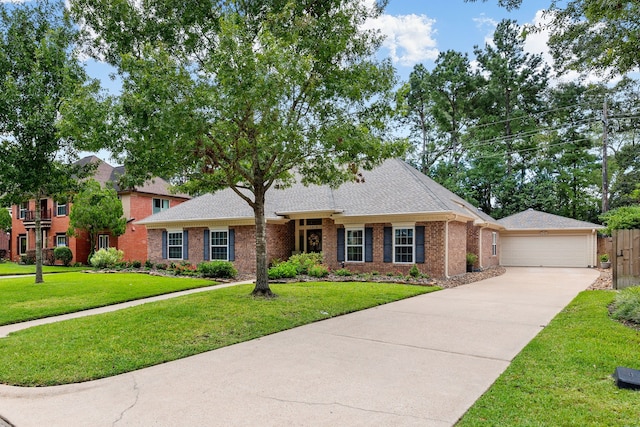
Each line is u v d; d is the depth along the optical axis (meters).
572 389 4.43
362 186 19.69
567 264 26.06
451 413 3.96
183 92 8.23
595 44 8.10
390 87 9.73
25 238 33.56
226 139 9.27
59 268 24.53
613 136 33.56
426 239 16.64
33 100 13.05
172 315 8.49
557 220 26.81
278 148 8.90
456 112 38.09
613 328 7.22
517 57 36.44
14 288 13.46
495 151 35.50
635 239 12.31
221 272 16.97
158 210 30.20
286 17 9.05
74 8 9.16
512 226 27.14
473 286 14.88
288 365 5.55
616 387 4.45
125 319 8.23
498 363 5.56
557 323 7.98
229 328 7.57
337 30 9.42
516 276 19.27
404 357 5.88
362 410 4.06
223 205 21.19
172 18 9.48
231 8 9.73
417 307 10.12
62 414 4.12
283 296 10.82
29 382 4.96
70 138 12.73
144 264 22.34
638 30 7.21
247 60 7.84
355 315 9.11
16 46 13.02
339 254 18.45
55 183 14.02
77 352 6.08
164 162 8.76
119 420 3.93
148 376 5.18
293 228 20.58
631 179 31.67
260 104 8.27
